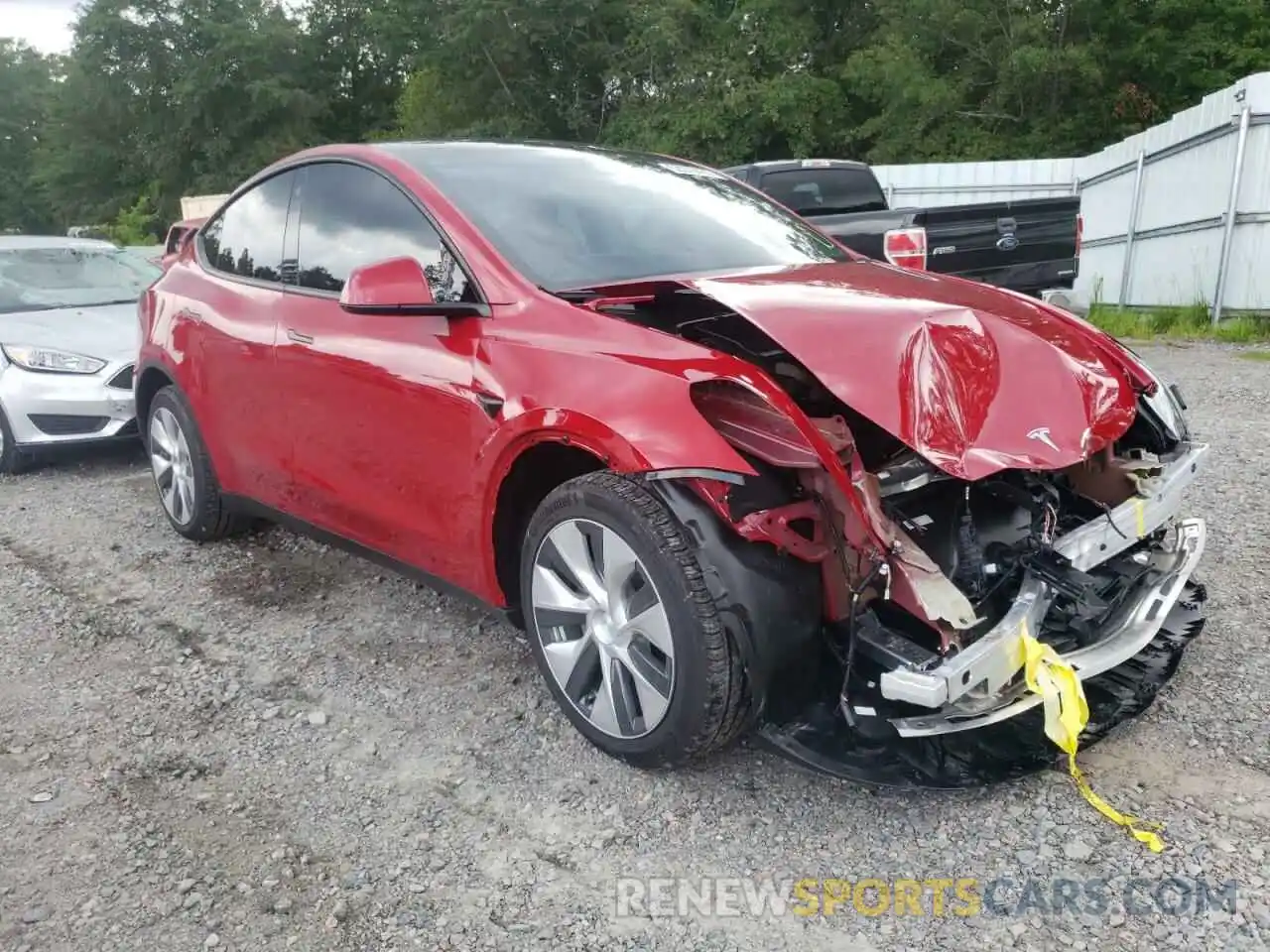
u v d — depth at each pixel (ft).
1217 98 37.83
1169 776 9.29
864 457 9.45
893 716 8.75
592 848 8.83
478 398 10.32
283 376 13.25
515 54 91.50
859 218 26.23
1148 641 9.50
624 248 11.83
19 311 24.47
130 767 10.38
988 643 8.38
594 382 9.30
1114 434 9.41
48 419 22.04
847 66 83.05
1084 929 7.61
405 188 12.13
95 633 13.71
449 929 7.95
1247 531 15.10
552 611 10.09
